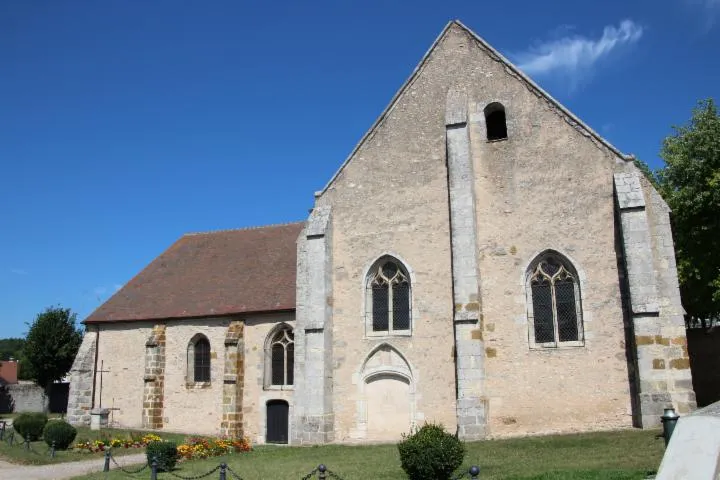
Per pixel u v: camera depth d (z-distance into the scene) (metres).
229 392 27.20
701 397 25.62
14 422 27.84
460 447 13.29
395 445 19.73
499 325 20.19
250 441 26.42
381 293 22.20
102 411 30.20
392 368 21.25
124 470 18.12
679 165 26.27
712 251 25.78
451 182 21.12
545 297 20.17
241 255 32.56
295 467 16.59
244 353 27.86
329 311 22.23
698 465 7.24
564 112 21.02
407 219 22.17
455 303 20.14
